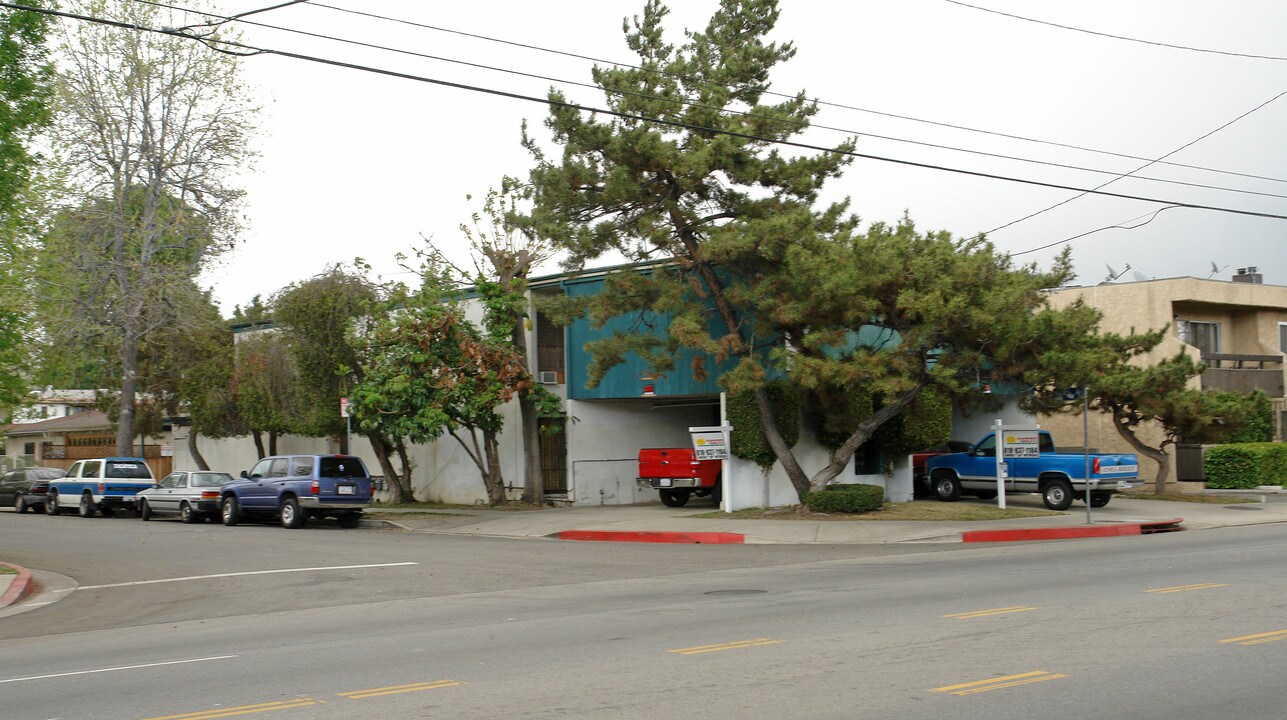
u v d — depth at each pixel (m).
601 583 15.39
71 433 51.38
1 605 15.40
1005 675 8.30
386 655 10.00
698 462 27.69
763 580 15.06
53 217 32.75
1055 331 22.83
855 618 11.24
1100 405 32.25
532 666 9.13
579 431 30.30
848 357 23.56
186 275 35.56
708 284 25.53
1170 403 30.52
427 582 16.08
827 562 17.42
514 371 27.88
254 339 34.94
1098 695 7.61
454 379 27.50
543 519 26.28
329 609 13.79
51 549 22.88
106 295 34.62
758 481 26.97
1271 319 39.94
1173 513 26.47
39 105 20.25
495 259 28.91
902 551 19.16
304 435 33.94
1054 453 27.94
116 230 34.19
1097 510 26.98
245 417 34.28
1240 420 30.52
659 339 26.88
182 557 20.58
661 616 11.83
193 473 30.64
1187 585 13.27
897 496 28.75
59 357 34.66
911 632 10.28
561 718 7.22
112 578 17.98
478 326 31.14
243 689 8.61
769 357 24.06
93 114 33.28
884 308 23.20
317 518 29.72
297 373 32.44
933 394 27.31
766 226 22.36
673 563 17.78
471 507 30.39
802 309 22.41
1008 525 22.56
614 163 24.08
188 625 12.94
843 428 26.39
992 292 21.97
